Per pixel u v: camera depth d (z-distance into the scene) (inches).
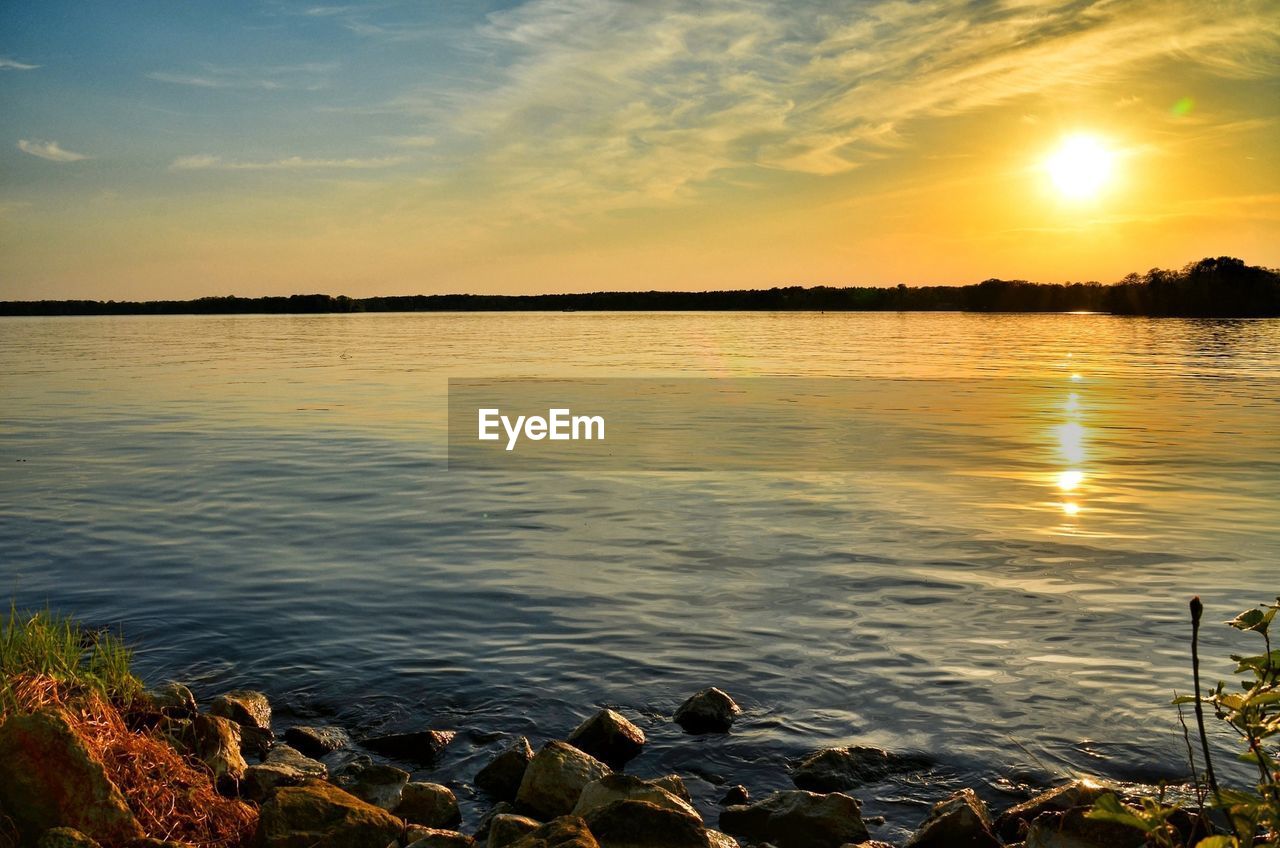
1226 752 288.2
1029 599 438.0
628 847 228.5
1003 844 237.0
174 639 397.4
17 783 235.8
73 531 593.9
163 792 249.8
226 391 1621.6
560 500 692.1
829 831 245.1
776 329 4982.8
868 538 562.6
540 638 394.9
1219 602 431.5
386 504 681.0
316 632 405.1
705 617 418.0
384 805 262.7
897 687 340.2
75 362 2404.0
